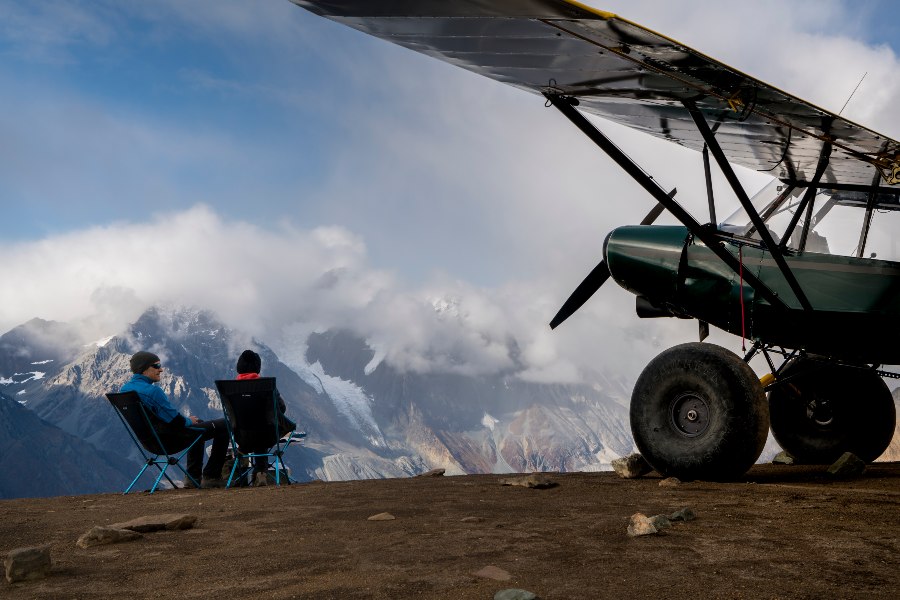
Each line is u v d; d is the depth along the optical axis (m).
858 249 6.79
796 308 6.66
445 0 3.65
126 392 7.85
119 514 5.25
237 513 4.93
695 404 6.23
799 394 8.21
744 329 6.89
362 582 2.68
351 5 3.83
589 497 5.24
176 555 3.36
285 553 3.32
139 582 2.83
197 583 2.78
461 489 6.21
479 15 3.85
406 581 2.68
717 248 6.65
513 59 4.79
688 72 4.78
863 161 6.29
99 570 3.07
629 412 6.52
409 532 3.80
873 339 6.68
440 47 4.57
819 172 6.46
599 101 5.68
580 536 3.53
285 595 2.53
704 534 3.51
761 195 7.26
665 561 2.92
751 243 6.85
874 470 7.16
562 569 2.81
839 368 8.02
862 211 6.84
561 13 3.81
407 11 3.86
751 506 4.48
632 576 2.68
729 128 6.11
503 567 2.87
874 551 3.07
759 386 6.06
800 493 5.14
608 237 7.66
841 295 6.60
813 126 5.68
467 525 3.97
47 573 2.97
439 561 3.02
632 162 5.96
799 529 3.62
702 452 6.07
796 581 2.57
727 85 4.99
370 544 3.48
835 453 8.06
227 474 8.54
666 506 4.58
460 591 2.51
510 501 5.13
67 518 5.12
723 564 2.85
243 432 8.34
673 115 5.96
